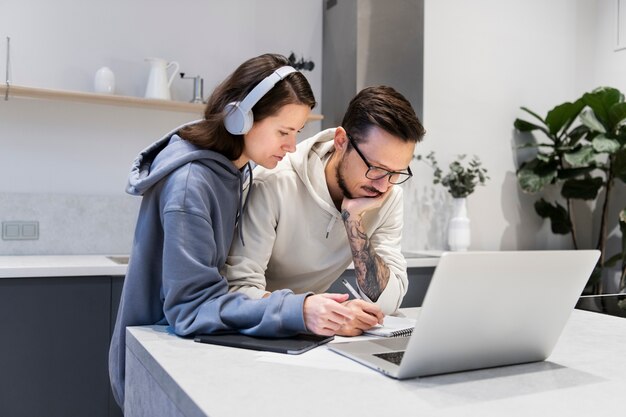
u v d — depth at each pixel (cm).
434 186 371
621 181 400
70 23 290
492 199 392
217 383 79
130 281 122
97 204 298
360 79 320
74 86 291
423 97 350
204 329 107
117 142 304
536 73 406
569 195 388
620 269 398
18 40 280
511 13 398
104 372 241
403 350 98
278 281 154
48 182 290
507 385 81
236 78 119
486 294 82
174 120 316
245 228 137
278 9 338
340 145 136
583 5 421
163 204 116
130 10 302
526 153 403
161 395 88
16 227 282
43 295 231
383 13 326
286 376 83
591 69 424
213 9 321
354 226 139
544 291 88
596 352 103
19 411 229
